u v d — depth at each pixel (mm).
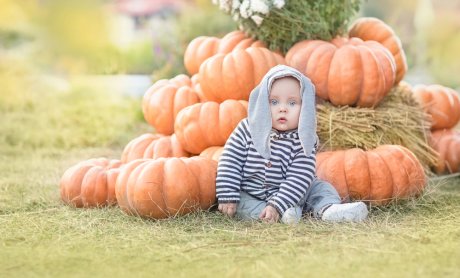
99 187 5996
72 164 8383
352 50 6277
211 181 5543
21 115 11062
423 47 13141
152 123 6938
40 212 5832
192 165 5531
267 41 6797
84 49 13188
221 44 7004
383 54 6445
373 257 4262
